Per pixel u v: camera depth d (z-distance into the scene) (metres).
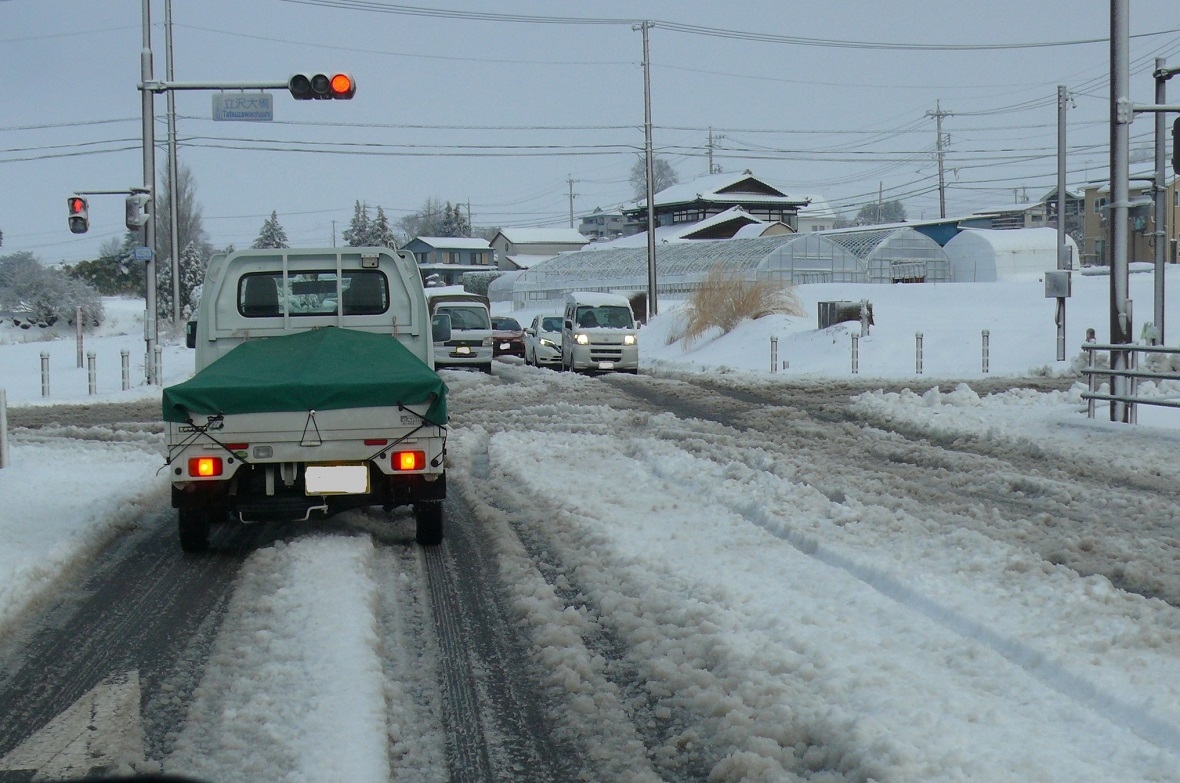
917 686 8.30
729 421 28.62
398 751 7.64
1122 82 24.88
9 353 66.62
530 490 18.05
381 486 13.89
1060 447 21.88
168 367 53.91
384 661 9.55
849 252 99.31
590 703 8.30
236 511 13.59
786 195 173.00
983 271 105.94
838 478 18.02
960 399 30.16
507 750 7.66
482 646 9.95
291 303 15.97
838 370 48.12
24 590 11.59
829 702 8.07
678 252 113.94
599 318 52.41
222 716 8.09
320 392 13.21
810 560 12.58
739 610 10.58
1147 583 11.48
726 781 7.01
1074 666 8.65
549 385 42.25
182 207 132.75
